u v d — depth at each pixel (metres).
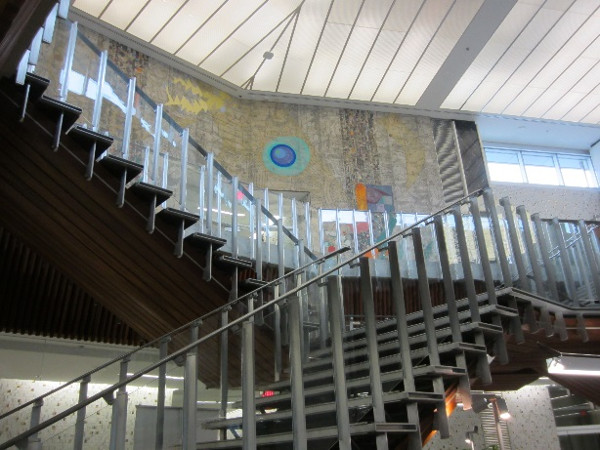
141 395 3.66
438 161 17.22
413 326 5.65
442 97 17.12
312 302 4.52
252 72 15.44
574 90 17.31
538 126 18.81
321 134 16.47
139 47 14.26
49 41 5.32
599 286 7.14
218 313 5.38
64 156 5.83
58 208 6.44
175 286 7.32
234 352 4.10
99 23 13.56
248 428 3.89
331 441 4.06
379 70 15.90
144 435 3.59
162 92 14.45
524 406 14.22
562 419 14.46
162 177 6.88
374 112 17.39
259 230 7.91
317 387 4.19
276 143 15.89
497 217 6.46
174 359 3.84
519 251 6.61
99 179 6.04
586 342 7.49
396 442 4.25
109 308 8.74
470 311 5.57
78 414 3.43
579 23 14.68
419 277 5.32
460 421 13.52
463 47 15.23
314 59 15.27
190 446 3.73
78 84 6.29
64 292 8.70
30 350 9.09
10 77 5.38
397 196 16.25
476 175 17.45
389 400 4.29
